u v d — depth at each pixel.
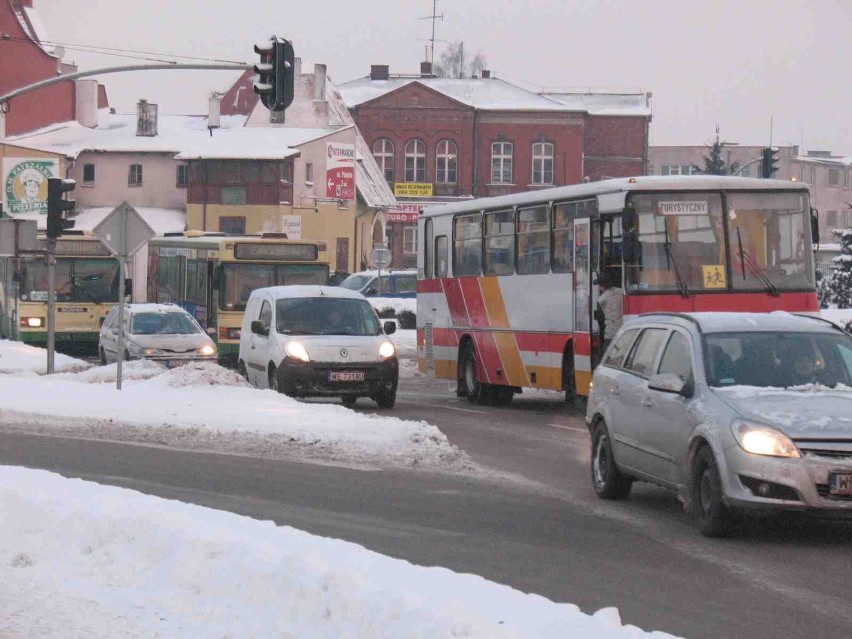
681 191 23.33
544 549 12.16
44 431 22.55
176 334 36.47
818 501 12.10
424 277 33.56
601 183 24.58
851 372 13.80
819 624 9.24
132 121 100.94
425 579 9.18
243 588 9.38
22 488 13.26
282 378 27.42
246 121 103.75
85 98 99.94
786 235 23.58
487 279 29.72
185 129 99.56
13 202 92.81
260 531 11.14
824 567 11.38
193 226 92.50
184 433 21.83
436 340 32.75
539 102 115.31
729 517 12.62
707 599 10.04
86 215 95.00
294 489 16.03
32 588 9.78
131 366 32.97
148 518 11.34
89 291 46.59
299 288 29.16
